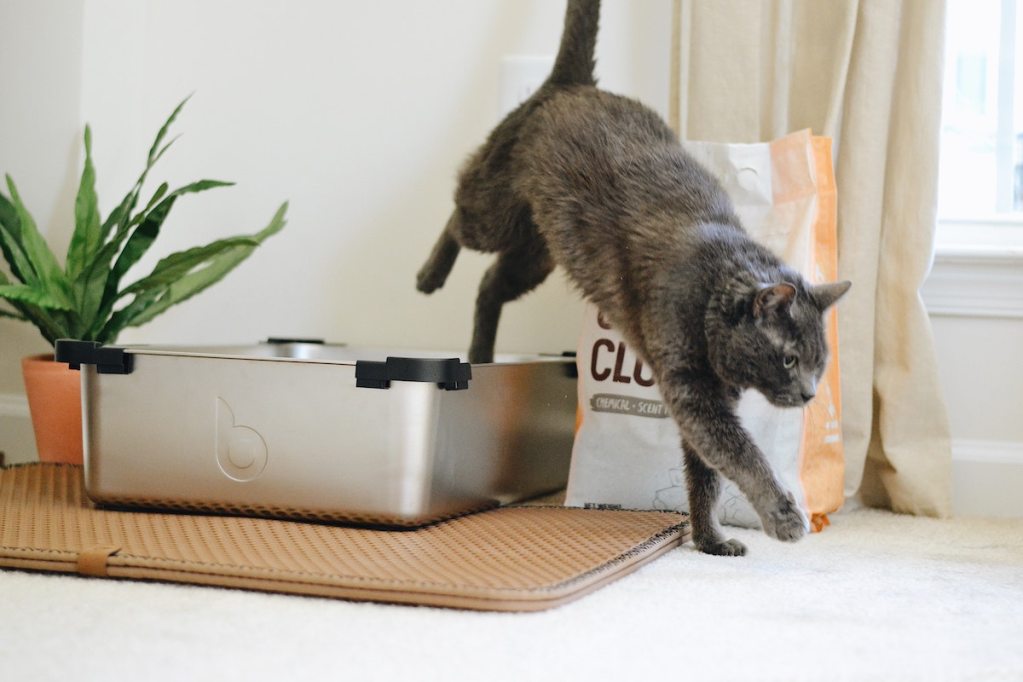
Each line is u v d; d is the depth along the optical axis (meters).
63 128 2.26
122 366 1.62
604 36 2.23
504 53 2.29
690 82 2.03
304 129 2.38
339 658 0.99
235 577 1.24
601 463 1.83
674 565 1.45
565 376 2.00
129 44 2.38
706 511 1.58
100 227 2.02
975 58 2.22
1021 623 1.19
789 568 1.45
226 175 2.41
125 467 1.63
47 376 2.00
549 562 1.34
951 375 2.11
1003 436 2.10
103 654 0.99
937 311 2.11
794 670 0.99
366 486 1.53
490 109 2.30
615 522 1.65
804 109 2.04
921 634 1.13
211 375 1.59
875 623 1.17
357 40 2.35
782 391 1.44
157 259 2.43
